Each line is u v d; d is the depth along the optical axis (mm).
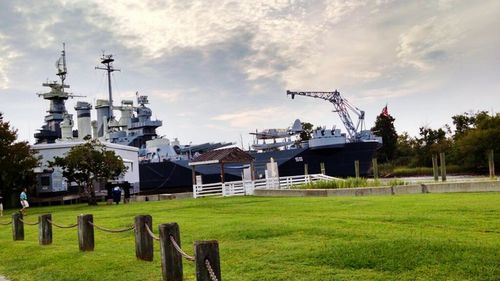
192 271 11586
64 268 13453
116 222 22953
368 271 10273
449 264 10195
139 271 11906
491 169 42312
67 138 67438
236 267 11422
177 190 63812
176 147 74562
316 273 10352
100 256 14328
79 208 38219
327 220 17719
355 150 64875
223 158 46031
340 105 84312
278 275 10422
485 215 16484
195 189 44656
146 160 68188
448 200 22203
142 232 13008
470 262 10219
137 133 78500
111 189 45781
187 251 13953
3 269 14648
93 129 74938
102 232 19750
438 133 95438
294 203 27297
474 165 72125
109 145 51875
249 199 35031
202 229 17625
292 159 63875
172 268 10445
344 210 21281
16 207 49281
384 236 13500
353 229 15148
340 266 10805
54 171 51656
